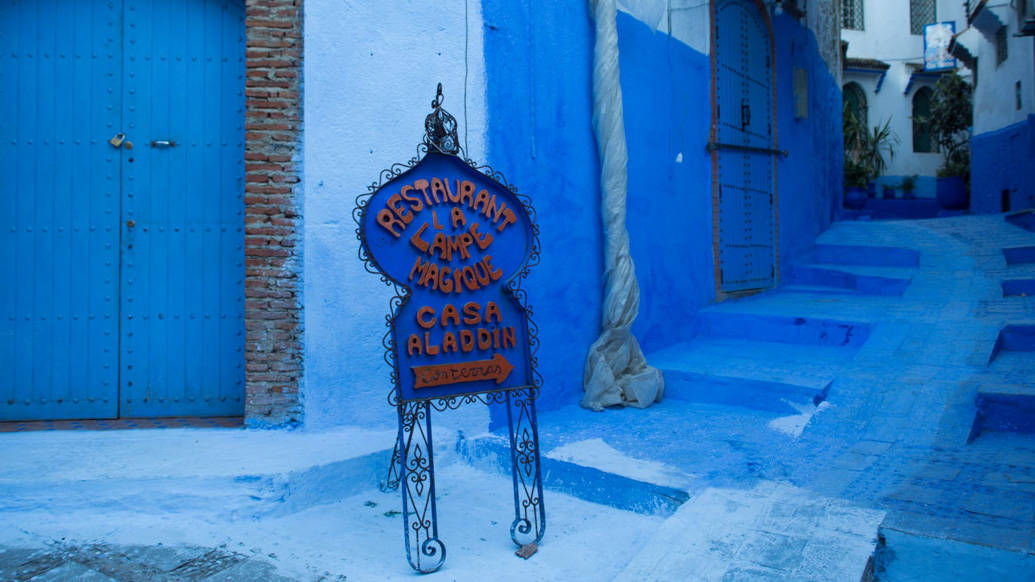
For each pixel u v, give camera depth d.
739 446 4.34
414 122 4.78
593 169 5.86
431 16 4.81
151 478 3.63
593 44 5.90
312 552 3.25
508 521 3.66
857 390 5.00
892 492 3.49
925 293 7.61
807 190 10.66
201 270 5.02
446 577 2.99
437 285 3.08
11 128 4.84
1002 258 8.53
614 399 5.41
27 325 4.84
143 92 4.96
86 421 4.84
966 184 18.33
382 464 4.23
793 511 3.28
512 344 3.28
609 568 3.09
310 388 4.58
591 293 5.78
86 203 4.91
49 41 4.89
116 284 4.94
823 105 12.01
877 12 22.75
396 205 3.02
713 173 7.91
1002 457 3.91
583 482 4.01
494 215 3.26
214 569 3.03
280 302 4.65
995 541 2.91
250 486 3.67
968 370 5.13
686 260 7.27
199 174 5.02
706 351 6.52
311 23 4.61
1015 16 13.89
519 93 5.16
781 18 9.83
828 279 9.18
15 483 3.51
